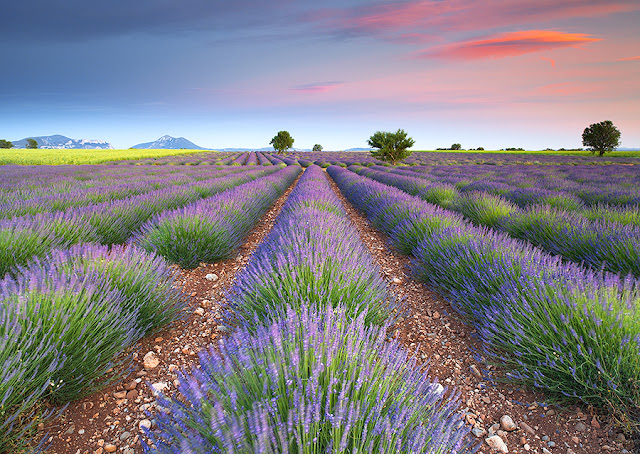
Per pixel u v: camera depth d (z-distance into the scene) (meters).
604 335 2.18
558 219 5.62
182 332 3.27
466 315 3.44
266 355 1.65
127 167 26.11
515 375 2.49
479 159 47.09
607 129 48.41
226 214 6.27
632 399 1.99
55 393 2.16
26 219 4.57
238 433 1.14
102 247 3.48
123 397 2.34
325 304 2.58
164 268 3.93
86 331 2.37
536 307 2.58
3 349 1.83
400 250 6.17
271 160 48.91
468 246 4.15
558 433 2.04
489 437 2.01
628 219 5.64
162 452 1.37
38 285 2.47
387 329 3.30
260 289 2.94
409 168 28.38
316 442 1.23
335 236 4.28
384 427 1.24
